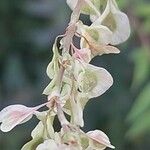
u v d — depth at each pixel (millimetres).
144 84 385
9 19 477
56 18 453
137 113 338
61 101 141
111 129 448
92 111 449
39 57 475
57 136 137
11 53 478
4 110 141
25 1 473
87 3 148
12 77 473
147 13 335
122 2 321
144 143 448
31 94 466
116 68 441
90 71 143
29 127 454
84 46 148
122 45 369
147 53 343
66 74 142
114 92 445
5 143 454
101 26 147
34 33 471
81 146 140
